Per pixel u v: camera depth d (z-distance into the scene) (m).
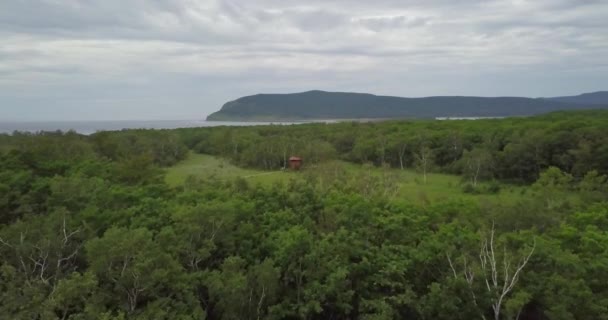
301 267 30.19
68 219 31.86
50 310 22.78
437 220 39.31
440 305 27.77
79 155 68.38
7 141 82.06
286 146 109.50
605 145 80.88
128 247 25.33
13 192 37.16
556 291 27.11
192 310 26.67
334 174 65.88
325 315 31.75
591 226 33.62
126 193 40.91
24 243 28.06
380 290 31.12
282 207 41.41
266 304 28.83
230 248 32.47
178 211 33.16
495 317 27.34
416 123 148.12
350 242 31.78
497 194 73.19
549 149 89.62
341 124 163.88
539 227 38.69
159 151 109.94
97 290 25.08
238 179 55.84
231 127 171.25
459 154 107.88
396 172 98.12
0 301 24.11
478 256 31.03
